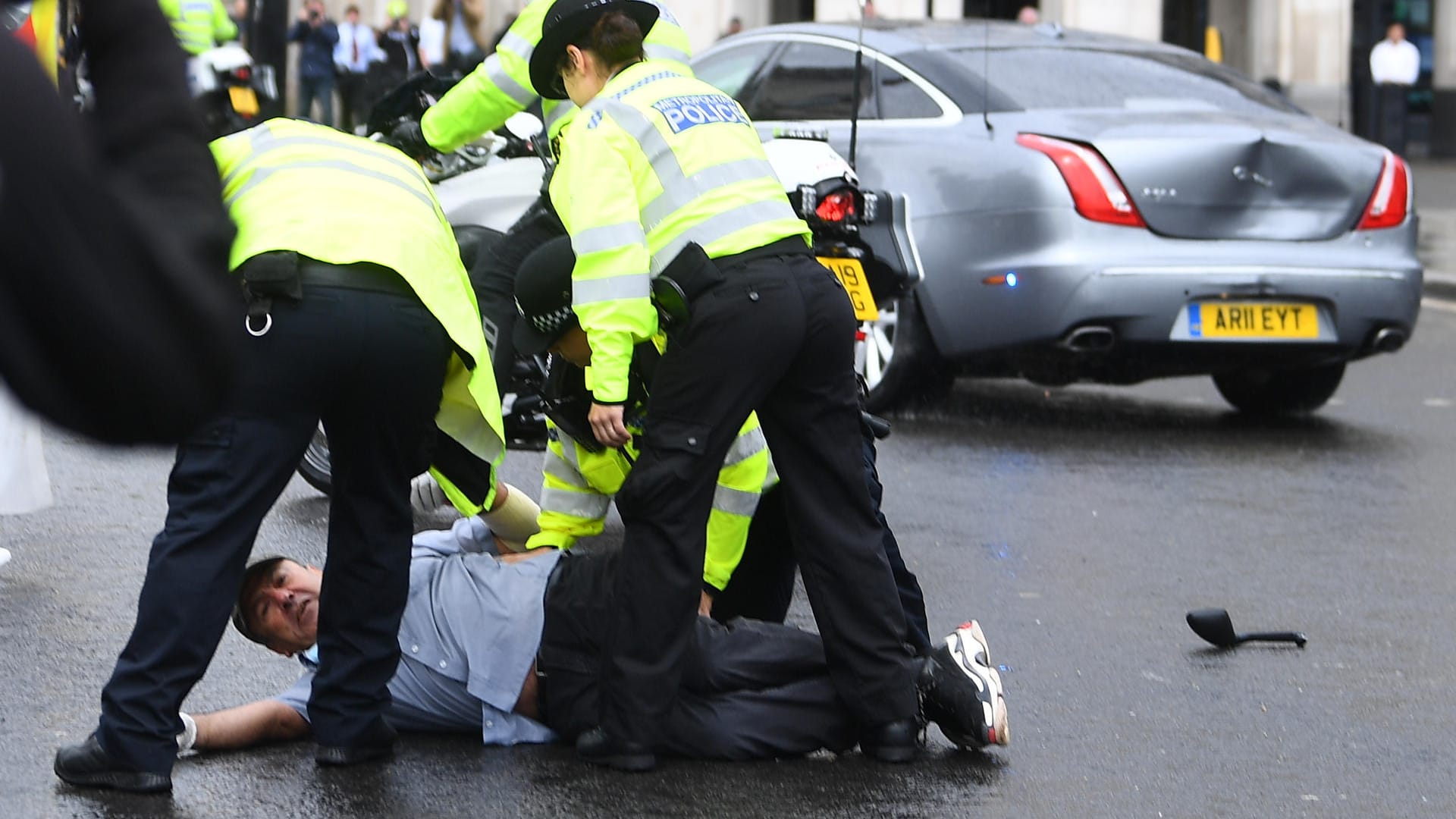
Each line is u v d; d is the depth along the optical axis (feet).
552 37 48.49
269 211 42.68
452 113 66.08
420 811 42.52
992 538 73.05
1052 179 91.35
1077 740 48.75
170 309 15.96
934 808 43.24
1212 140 91.97
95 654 55.06
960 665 47.21
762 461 50.47
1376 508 79.82
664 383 44.88
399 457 44.50
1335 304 93.50
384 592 45.19
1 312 15.48
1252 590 65.57
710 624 47.34
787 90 105.50
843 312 45.80
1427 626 61.11
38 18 21.65
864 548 46.03
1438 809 43.80
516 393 74.69
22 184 15.28
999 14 307.99
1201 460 90.94
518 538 55.01
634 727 44.98
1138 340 91.56
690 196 45.21
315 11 266.57
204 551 42.50
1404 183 96.48
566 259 48.62
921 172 95.96
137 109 16.48
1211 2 353.10
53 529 71.15
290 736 47.42
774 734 46.42
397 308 42.88
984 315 93.35
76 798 42.68
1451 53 370.12
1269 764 46.93
